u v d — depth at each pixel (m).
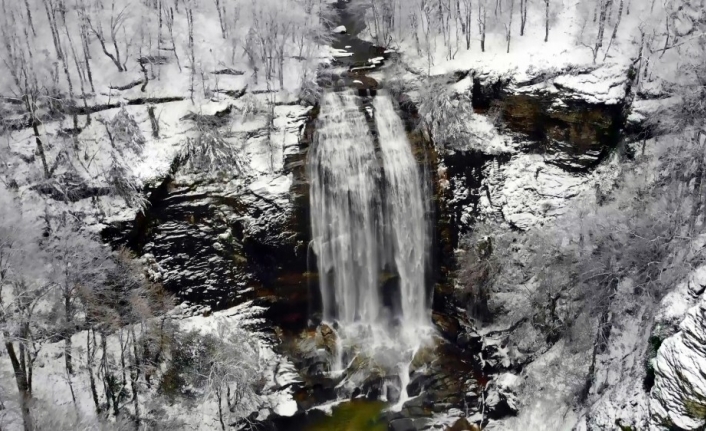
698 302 31.77
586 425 37.16
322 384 44.72
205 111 46.12
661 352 30.98
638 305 39.88
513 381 43.09
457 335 47.38
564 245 44.44
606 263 41.00
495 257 46.16
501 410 42.53
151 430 39.31
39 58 46.81
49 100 44.19
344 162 47.47
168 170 43.78
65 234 38.59
